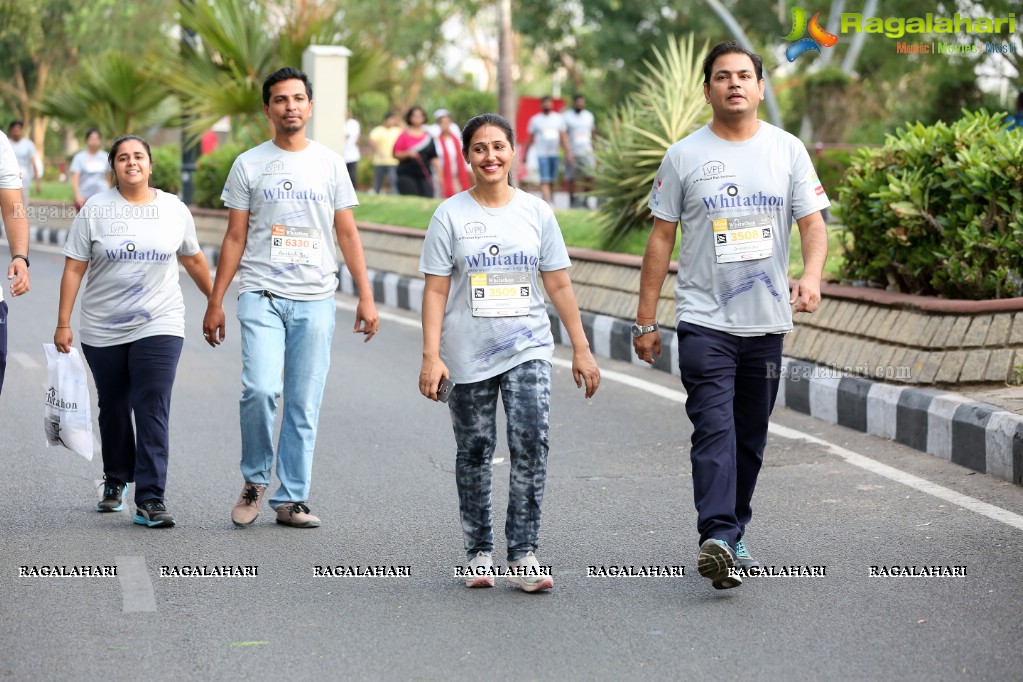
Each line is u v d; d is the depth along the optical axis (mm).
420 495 14188
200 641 9789
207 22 39250
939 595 10742
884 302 17750
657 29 70562
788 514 13266
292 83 12797
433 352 10766
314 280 12883
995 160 17469
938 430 15539
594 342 23859
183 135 43281
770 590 10938
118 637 9852
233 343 24281
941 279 18062
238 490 14320
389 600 10758
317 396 13016
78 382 13242
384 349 23891
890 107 62469
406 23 88562
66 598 10727
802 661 9344
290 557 11938
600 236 27547
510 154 10766
